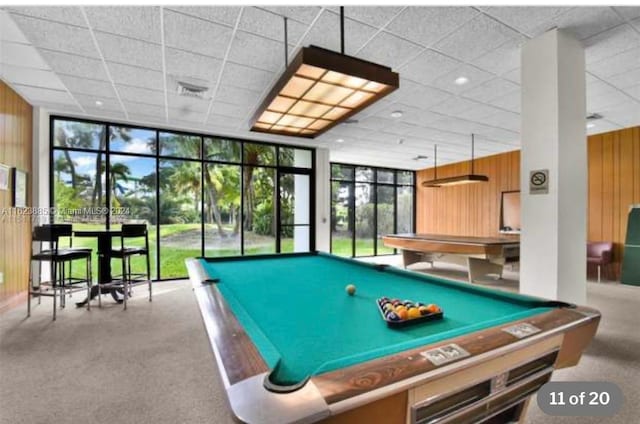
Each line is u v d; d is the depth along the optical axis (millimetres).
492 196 7879
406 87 3768
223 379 838
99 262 4270
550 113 2652
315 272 2699
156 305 4082
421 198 9969
